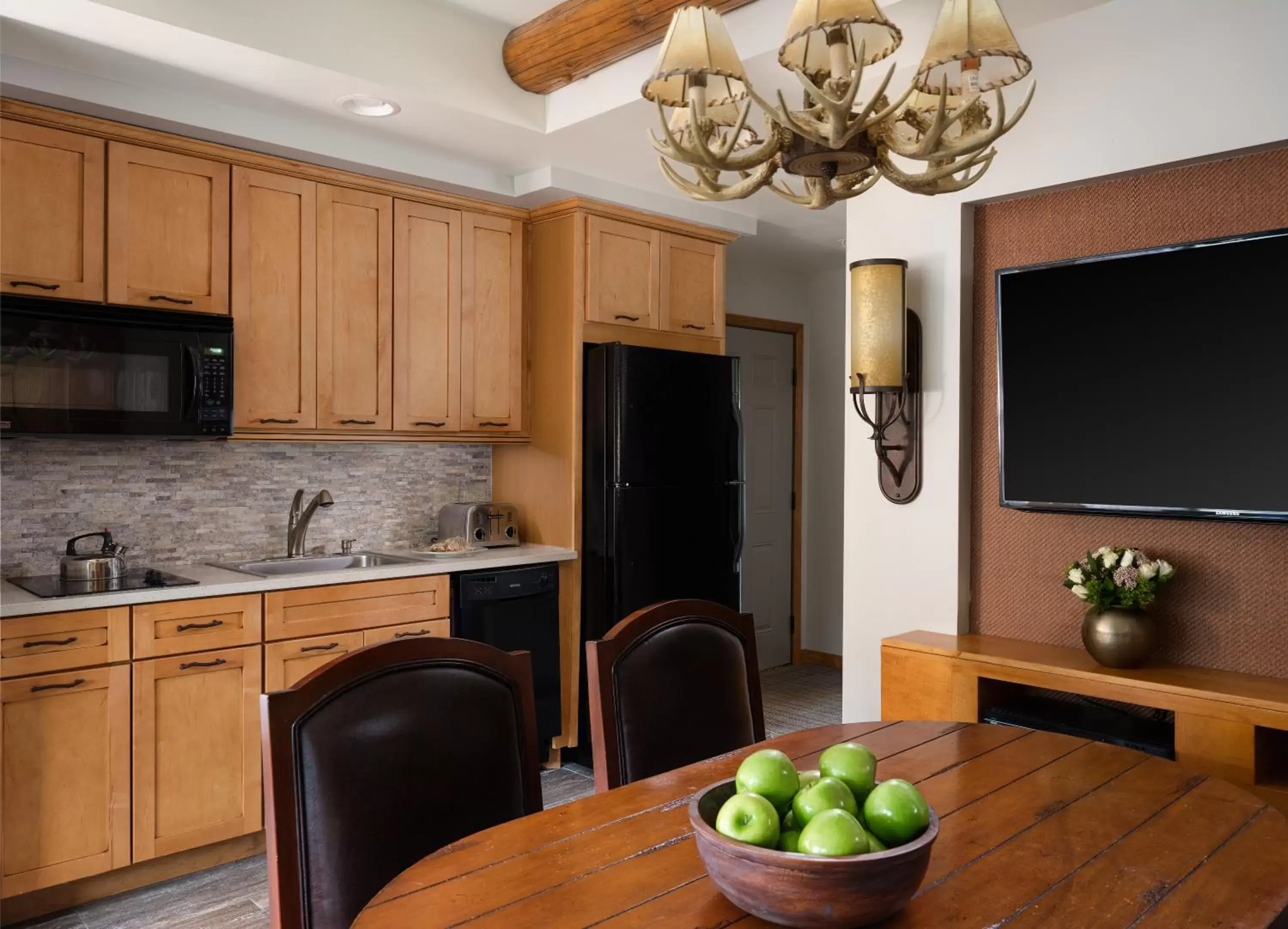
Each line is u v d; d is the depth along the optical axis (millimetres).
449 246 3855
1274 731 2393
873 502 3301
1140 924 1101
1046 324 2820
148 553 3350
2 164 2768
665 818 1433
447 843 1487
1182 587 2703
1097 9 2742
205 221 3189
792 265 5578
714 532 4180
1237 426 2465
